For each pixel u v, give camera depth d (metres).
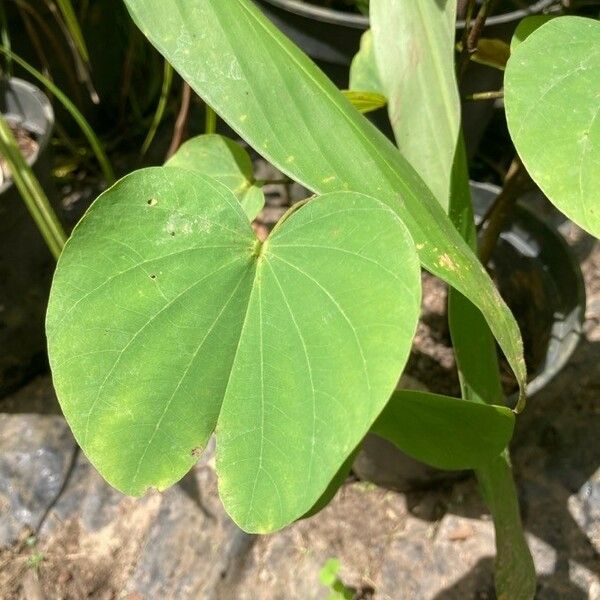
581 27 0.27
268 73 0.27
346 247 0.23
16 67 0.81
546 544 0.53
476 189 0.61
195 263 0.25
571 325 0.50
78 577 0.56
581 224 0.23
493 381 0.33
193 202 0.26
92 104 0.86
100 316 0.24
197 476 0.59
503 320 0.25
